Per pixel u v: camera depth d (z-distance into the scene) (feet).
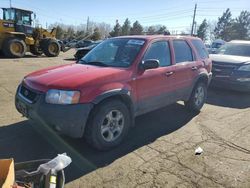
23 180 8.50
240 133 17.52
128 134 16.71
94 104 13.25
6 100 22.94
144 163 13.23
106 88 13.65
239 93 29.76
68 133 13.03
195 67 20.40
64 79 13.58
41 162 9.51
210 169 12.84
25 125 17.29
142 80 15.70
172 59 18.40
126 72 14.96
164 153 14.34
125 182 11.60
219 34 263.90
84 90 13.01
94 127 13.55
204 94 22.06
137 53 15.99
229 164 13.38
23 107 14.15
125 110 14.85
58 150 14.20
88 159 13.44
